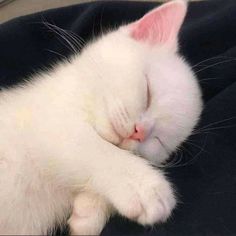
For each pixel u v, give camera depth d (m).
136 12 0.18
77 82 0.13
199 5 0.20
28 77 0.16
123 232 0.11
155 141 0.13
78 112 0.12
